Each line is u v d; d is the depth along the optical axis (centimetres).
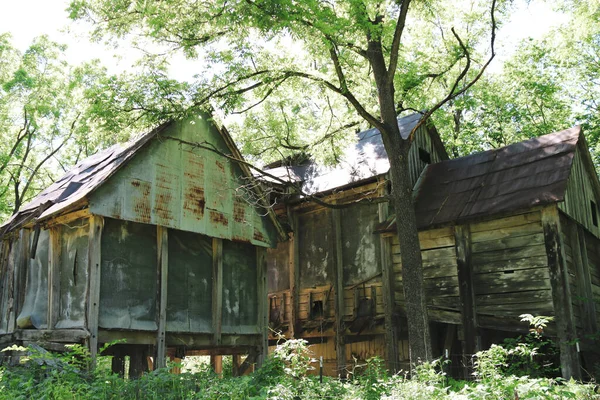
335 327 1839
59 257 1366
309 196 1373
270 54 1438
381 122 1354
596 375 1453
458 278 1582
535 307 1448
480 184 1666
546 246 1442
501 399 804
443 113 2750
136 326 1314
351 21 1224
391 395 884
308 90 1561
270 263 2084
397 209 1323
